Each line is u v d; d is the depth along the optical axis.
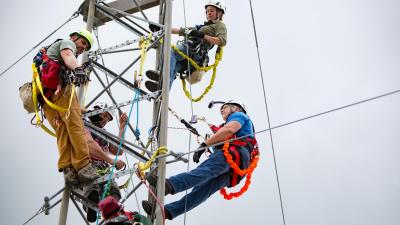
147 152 9.32
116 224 7.35
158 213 8.34
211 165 8.91
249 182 9.30
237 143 9.23
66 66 8.97
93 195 8.92
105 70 10.41
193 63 10.74
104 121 10.41
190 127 9.95
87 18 11.43
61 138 9.00
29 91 9.23
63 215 8.98
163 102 9.13
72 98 8.96
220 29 11.04
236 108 9.84
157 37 10.23
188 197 9.02
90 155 9.48
